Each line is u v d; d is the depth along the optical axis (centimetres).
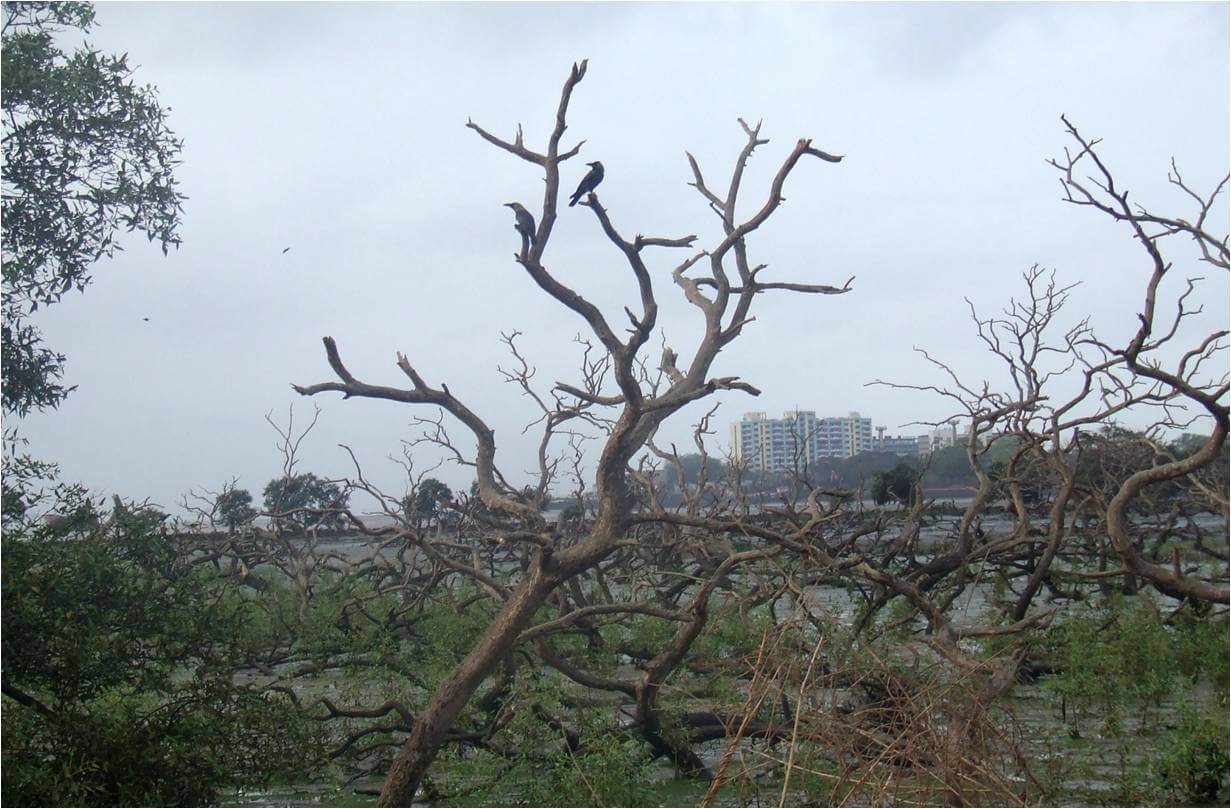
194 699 1134
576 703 1391
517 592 1169
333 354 1138
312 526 2097
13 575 1029
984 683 1186
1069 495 1588
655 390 1750
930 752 938
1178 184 1287
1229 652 1455
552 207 1087
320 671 1662
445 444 1777
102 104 1126
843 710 1064
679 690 1337
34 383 1105
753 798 1159
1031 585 1588
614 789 1175
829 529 1888
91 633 1052
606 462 1178
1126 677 1341
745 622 1414
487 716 1392
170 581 1193
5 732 1006
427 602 2089
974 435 1641
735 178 1392
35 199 1108
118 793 1037
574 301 1105
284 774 1228
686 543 1645
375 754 1439
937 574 1608
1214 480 1906
